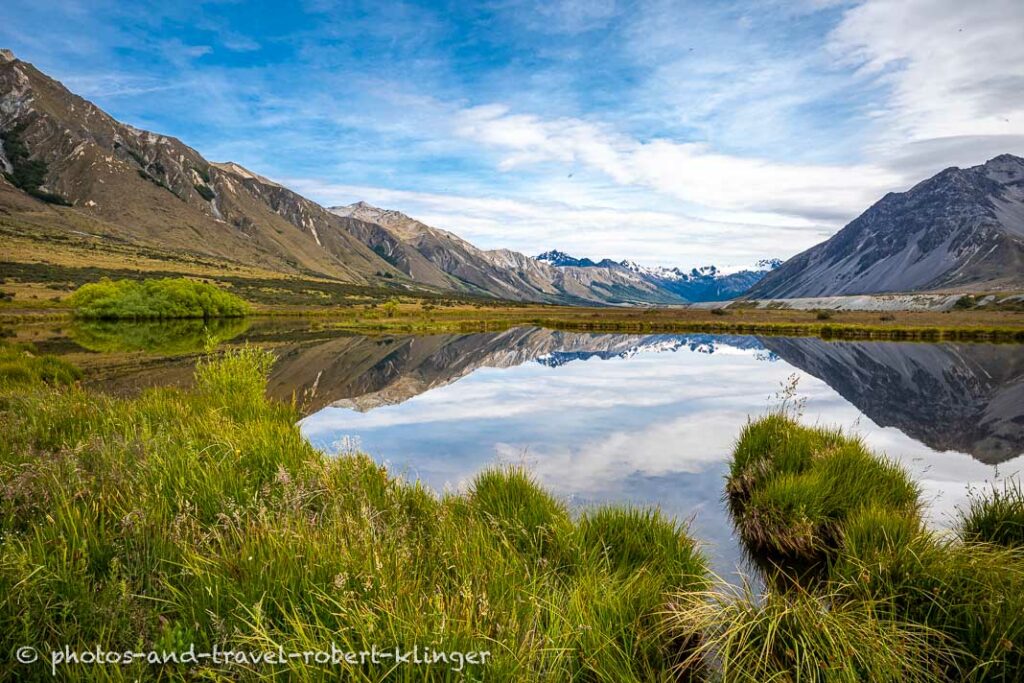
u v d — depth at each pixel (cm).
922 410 1970
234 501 537
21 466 589
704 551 711
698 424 1617
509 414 1789
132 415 987
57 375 1942
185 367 2691
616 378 2845
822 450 941
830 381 2764
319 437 1406
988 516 678
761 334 7106
